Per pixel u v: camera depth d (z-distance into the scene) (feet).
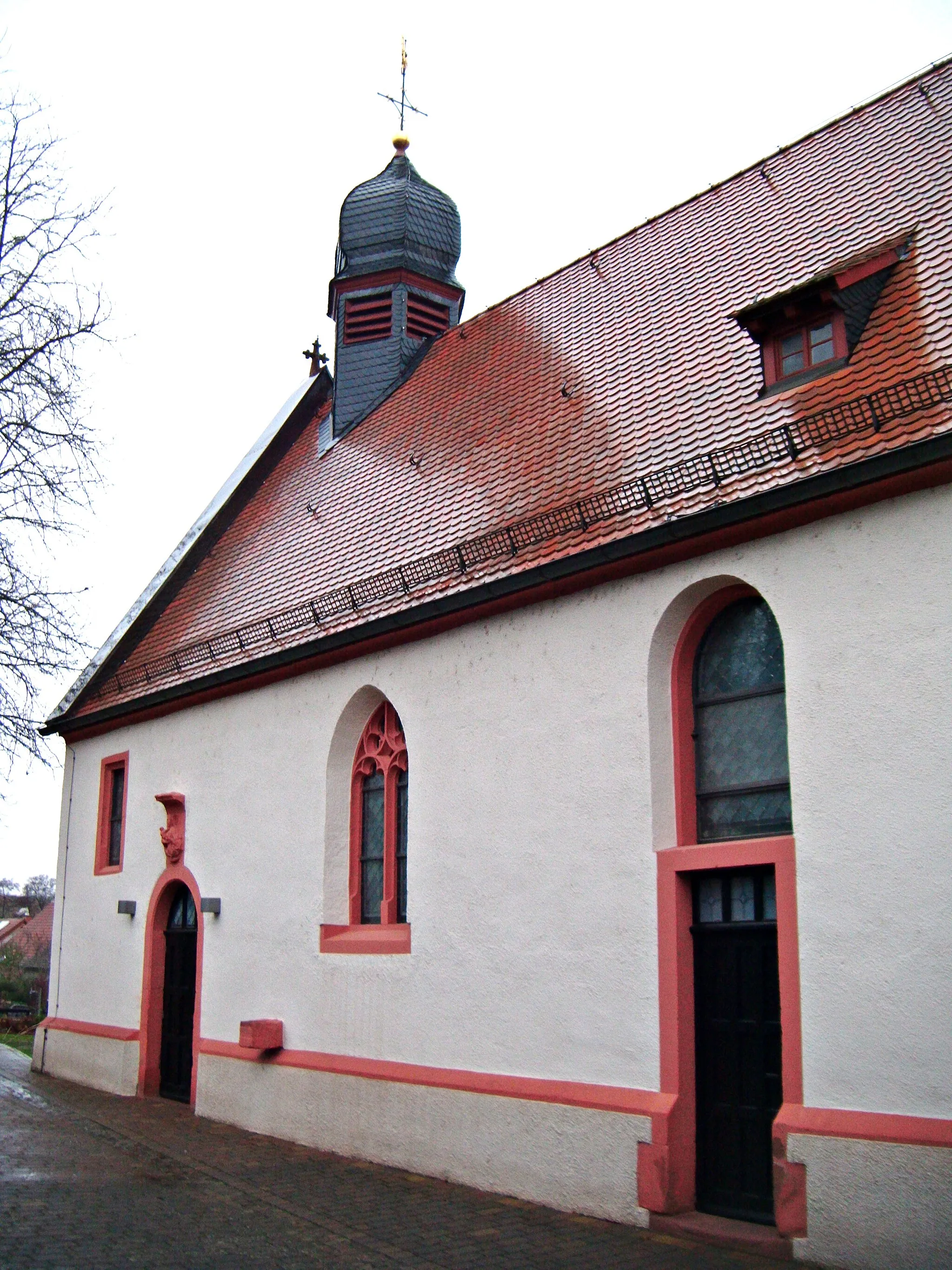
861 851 25.09
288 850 42.70
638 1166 28.07
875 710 25.34
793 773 26.63
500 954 32.99
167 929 51.26
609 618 31.48
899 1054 23.85
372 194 60.18
